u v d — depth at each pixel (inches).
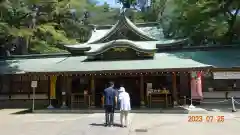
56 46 1418.6
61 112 731.4
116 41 824.9
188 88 845.8
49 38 1343.5
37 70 779.4
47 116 661.9
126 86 885.2
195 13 1056.8
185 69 683.4
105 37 963.3
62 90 837.8
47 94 1006.4
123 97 482.6
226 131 439.2
